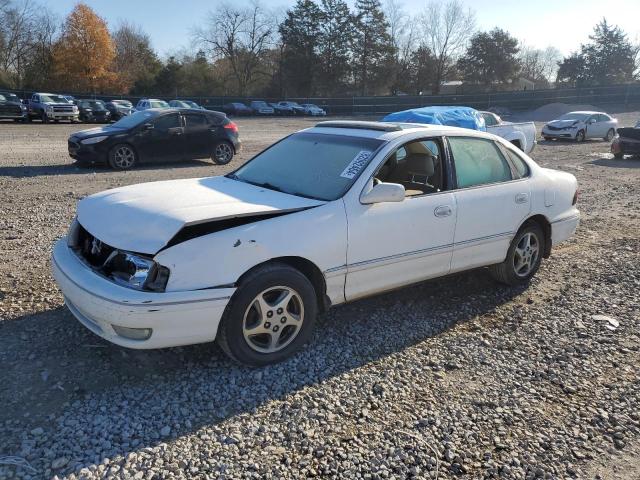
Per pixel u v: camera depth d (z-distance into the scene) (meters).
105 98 47.94
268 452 2.94
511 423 3.29
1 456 2.80
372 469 2.85
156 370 3.70
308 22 70.50
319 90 72.62
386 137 4.50
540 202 5.40
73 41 58.31
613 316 4.91
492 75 73.00
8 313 4.40
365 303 4.99
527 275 5.54
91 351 3.88
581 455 3.03
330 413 3.31
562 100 54.47
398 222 4.27
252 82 75.00
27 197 9.20
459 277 5.77
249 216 3.64
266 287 3.65
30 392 3.36
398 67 74.06
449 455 2.98
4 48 63.09
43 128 28.08
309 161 4.59
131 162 13.62
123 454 2.87
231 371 3.72
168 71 64.06
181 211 3.60
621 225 8.35
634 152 16.77
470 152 4.99
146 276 3.35
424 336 4.40
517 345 4.31
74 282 3.55
